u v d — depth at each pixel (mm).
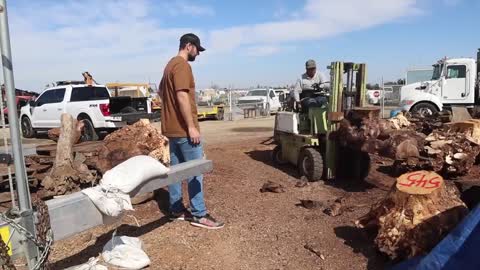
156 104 20500
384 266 3846
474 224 3047
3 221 2439
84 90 14969
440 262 3090
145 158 3477
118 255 3719
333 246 4324
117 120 13703
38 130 16312
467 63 17609
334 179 6973
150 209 5445
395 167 7348
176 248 4262
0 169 5879
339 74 6660
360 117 6270
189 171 3998
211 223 4770
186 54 4633
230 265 3965
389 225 3855
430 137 7164
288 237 4574
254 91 27469
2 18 2404
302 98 7965
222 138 13859
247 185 6793
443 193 3812
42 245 2545
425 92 17750
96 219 3006
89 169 6016
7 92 2457
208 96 31297
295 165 7762
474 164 7906
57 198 2818
